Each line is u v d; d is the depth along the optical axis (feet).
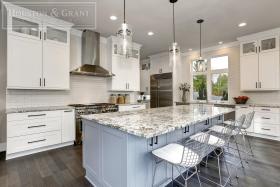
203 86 19.26
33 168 7.97
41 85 10.50
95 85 14.73
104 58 15.30
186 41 16.16
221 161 8.82
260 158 9.20
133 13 10.52
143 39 15.49
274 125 12.60
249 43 14.49
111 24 12.26
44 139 10.14
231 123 8.44
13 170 7.77
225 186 6.50
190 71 20.12
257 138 13.12
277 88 12.95
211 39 15.66
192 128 8.05
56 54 11.18
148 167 5.48
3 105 10.49
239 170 7.82
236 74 16.47
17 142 9.16
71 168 7.99
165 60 21.18
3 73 10.53
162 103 21.52
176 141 6.83
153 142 5.66
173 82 20.29
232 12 10.41
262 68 13.66
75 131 11.57
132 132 4.40
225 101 17.37
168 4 9.45
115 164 5.29
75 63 13.41
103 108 13.01
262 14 10.70
